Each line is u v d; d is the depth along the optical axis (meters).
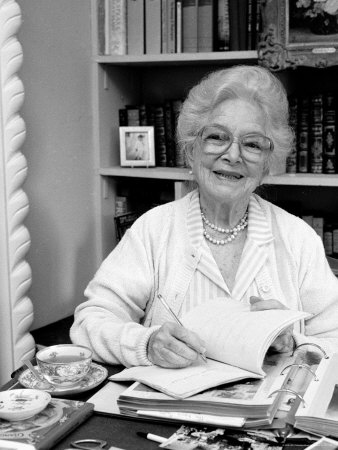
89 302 1.49
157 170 2.47
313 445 0.90
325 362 1.17
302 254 1.55
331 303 1.52
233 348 1.15
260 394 1.02
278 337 1.23
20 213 2.03
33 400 1.03
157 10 2.40
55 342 2.24
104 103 2.61
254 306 1.29
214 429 0.98
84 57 2.50
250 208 1.57
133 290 1.51
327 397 1.01
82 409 1.03
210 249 1.54
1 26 1.92
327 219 2.47
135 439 0.97
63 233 2.47
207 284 1.49
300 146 2.30
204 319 1.26
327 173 2.27
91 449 0.93
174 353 1.16
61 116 2.40
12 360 2.08
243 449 0.92
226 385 1.07
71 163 2.48
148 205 2.73
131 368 1.22
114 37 2.49
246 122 1.45
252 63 2.46
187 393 1.01
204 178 1.50
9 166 1.99
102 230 2.66
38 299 2.37
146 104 2.70
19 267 2.06
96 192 2.63
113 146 2.68
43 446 0.92
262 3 2.15
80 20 2.46
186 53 2.36
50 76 2.32
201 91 1.53
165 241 1.55
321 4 2.07
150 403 1.03
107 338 1.31
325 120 2.25
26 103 2.21
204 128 1.48
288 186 2.65
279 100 1.52
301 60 2.12
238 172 1.47
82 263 2.59
